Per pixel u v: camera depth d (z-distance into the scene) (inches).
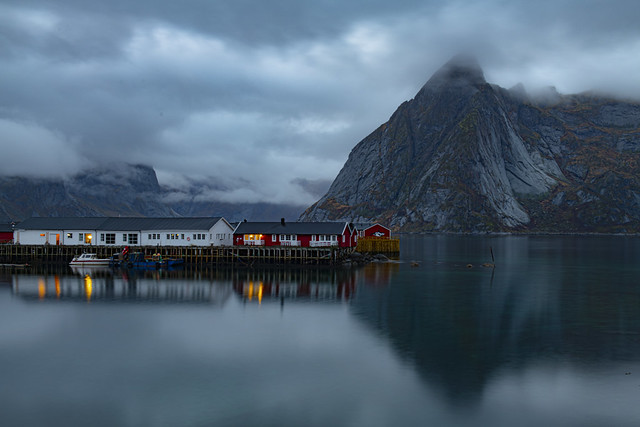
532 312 2050.9
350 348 1507.1
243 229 4035.4
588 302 2293.3
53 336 1631.4
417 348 1512.1
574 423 1036.5
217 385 1220.5
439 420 1045.2
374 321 1852.9
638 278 3216.0
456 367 1347.2
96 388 1203.2
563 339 1622.8
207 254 3627.0
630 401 1135.6
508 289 2667.3
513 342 1584.6
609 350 1504.7
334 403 1121.4
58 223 3966.5
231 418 1053.8
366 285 2733.8
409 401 1130.7
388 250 5162.4
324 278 2982.3
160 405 1112.2
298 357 1423.5
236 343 1556.3
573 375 1291.8
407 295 2421.3
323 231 3892.7
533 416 1063.6
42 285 2667.3
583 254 5620.1
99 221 3964.1
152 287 2598.4
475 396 1160.8
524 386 1217.4
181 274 3134.8
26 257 3848.4
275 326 1765.5
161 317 1897.1
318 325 1784.0
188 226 3752.5
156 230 3782.0
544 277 3245.6
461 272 3479.3
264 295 2370.8
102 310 2022.6
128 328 1731.1
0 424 1031.0
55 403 1125.1
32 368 1333.7
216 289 2539.4
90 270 3348.9
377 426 1019.9
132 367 1339.8
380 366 1350.9
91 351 1473.9
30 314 1946.4
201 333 1667.1
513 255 5398.6
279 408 1096.8
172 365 1355.8
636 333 1706.4
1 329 1717.5
